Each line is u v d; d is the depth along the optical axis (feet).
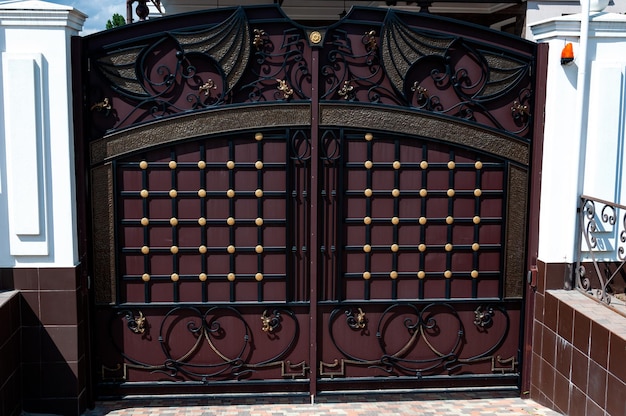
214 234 14.89
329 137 14.74
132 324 15.01
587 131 14.61
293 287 15.14
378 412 14.80
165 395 15.35
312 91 14.51
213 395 15.35
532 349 15.55
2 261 13.85
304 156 14.74
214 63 14.30
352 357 15.42
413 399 15.60
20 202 13.64
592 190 14.71
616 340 11.85
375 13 14.43
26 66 13.32
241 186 14.78
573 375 13.57
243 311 15.16
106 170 14.48
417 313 15.47
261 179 14.75
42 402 14.21
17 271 13.89
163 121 14.39
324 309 15.23
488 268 15.48
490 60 14.82
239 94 14.53
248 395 15.38
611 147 14.58
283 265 15.06
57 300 14.03
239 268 15.01
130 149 14.43
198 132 14.48
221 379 15.35
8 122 13.47
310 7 24.94
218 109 14.40
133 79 14.26
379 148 14.88
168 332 15.12
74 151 14.10
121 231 14.76
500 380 15.83
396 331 15.48
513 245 15.38
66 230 13.93
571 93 14.55
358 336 15.40
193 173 14.71
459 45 14.70
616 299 14.23
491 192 15.20
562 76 14.48
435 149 15.02
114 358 15.10
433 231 15.25
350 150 14.83
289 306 15.14
